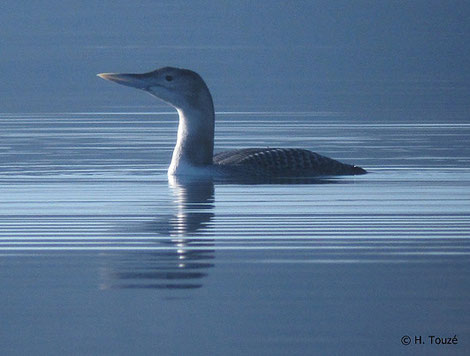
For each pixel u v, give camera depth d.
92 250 12.45
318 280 11.12
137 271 11.48
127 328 9.70
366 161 19.67
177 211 14.78
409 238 13.02
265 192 16.27
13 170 18.67
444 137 23.31
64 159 19.98
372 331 9.62
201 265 11.74
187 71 17.80
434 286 10.90
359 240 12.92
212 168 17.69
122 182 17.36
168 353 9.16
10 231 13.49
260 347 9.28
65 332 9.62
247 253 12.27
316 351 9.19
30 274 11.38
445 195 15.99
